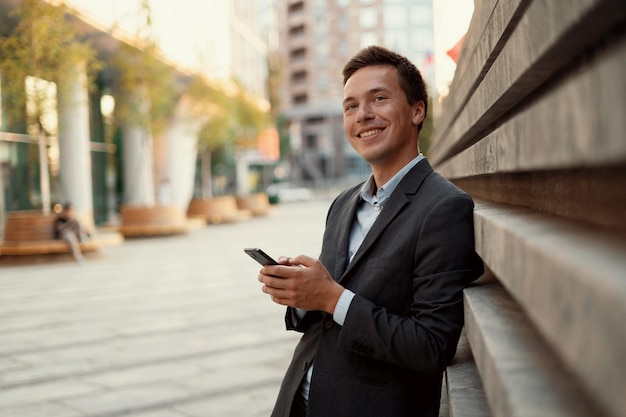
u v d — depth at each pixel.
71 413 4.03
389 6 69.44
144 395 4.36
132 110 18.94
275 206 38.38
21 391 4.51
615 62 0.55
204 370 4.95
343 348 1.74
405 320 1.59
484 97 1.60
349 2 78.75
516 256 0.91
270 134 40.25
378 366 1.69
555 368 0.79
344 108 2.00
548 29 0.73
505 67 1.16
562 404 0.66
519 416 0.67
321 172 84.69
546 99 0.85
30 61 12.74
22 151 18.61
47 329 6.59
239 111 30.28
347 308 1.63
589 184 0.89
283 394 1.93
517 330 1.02
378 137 1.88
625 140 0.52
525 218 1.12
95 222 23.75
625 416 0.46
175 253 14.48
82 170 18.45
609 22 0.60
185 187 30.02
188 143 29.78
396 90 1.89
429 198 1.70
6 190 17.81
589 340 0.54
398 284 1.68
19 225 12.93
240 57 41.44
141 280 10.15
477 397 1.37
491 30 1.39
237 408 4.07
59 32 12.80
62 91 13.30
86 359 5.36
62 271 11.57
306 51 86.38
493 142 1.54
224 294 8.65
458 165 3.16
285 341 5.88
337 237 2.00
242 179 44.44
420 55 65.94
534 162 0.93
